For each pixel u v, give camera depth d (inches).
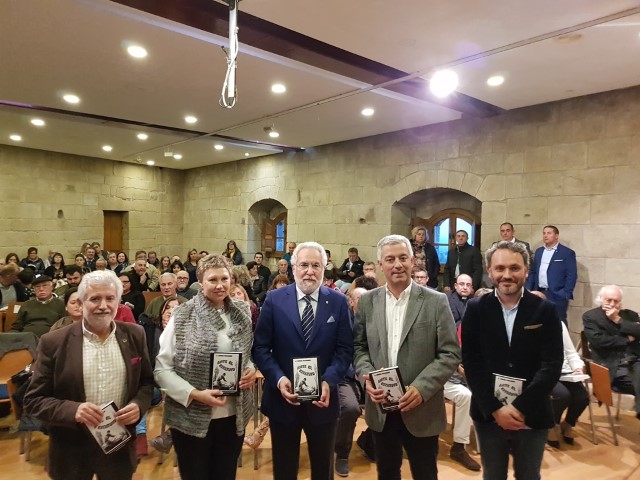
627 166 180.1
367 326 81.6
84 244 360.8
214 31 135.9
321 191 308.8
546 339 71.8
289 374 78.5
